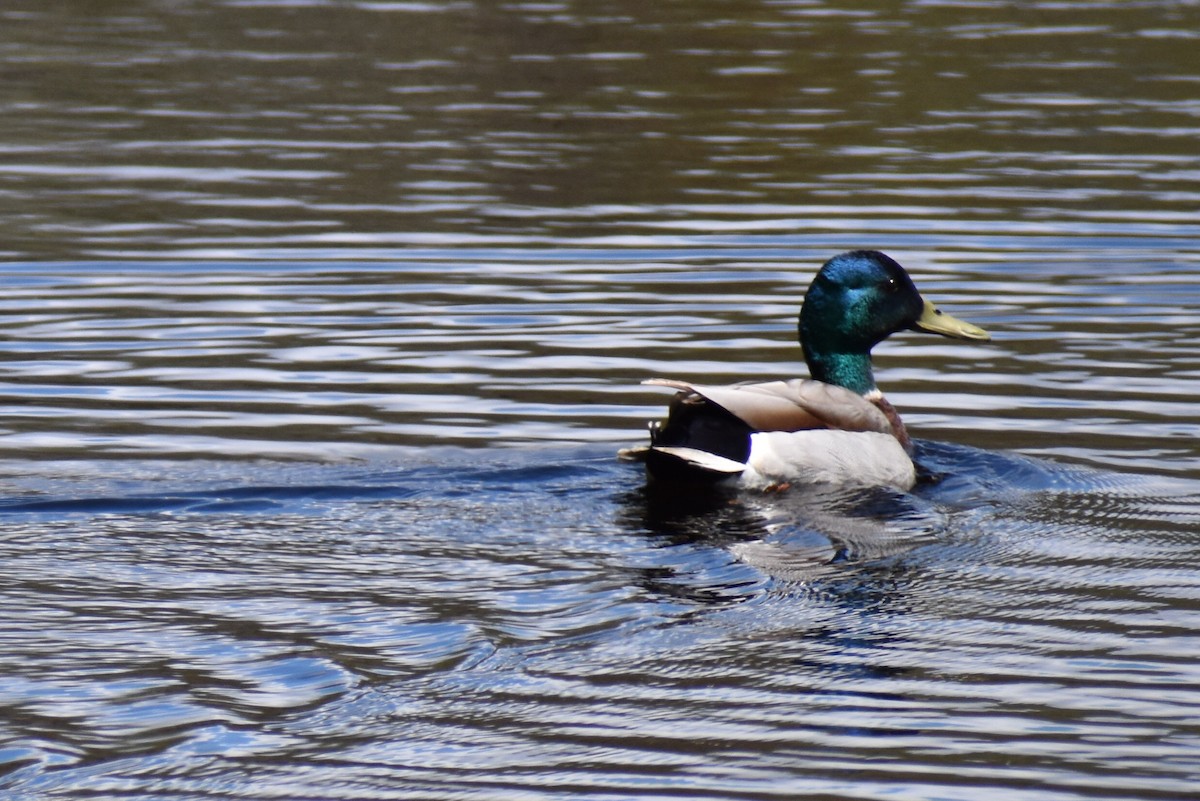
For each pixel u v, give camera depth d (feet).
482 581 31.91
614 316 51.65
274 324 50.39
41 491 36.63
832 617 30.53
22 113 80.94
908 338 51.31
